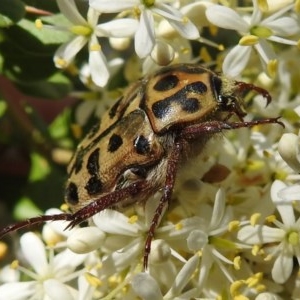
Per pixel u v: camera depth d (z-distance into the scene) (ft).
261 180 0.27
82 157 0.25
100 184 0.24
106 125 0.25
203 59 0.28
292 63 0.29
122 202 0.24
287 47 0.29
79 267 0.27
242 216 0.26
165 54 0.26
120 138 0.24
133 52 0.30
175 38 0.27
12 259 0.30
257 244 0.25
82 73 0.30
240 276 0.26
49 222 0.26
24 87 0.31
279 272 0.25
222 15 0.26
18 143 0.34
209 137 0.25
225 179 0.26
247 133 0.27
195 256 0.25
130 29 0.26
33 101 0.38
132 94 0.25
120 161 0.24
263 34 0.26
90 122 0.30
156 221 0.24
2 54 0.29
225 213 0.25
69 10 0.26
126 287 0.25
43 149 0.33
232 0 0.27
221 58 0.28
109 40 0.30
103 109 0.30
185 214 0.26
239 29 0.26
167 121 0.24
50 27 0.27
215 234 0.25
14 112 0.33
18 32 0.28
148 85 0.25
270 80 0.28
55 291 0.26
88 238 0.25
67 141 0.33
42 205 0.32
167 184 0.23
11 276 0.29
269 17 0.26
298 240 0.25
